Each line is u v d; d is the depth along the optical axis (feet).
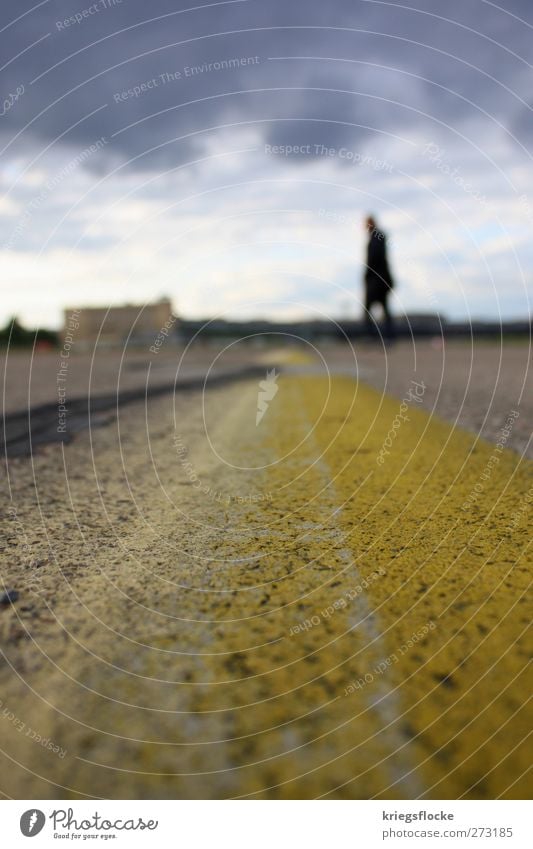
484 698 3.87
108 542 7.12
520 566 5.97
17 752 3.54
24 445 13.26
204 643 4.66
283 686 4.07
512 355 51.88
